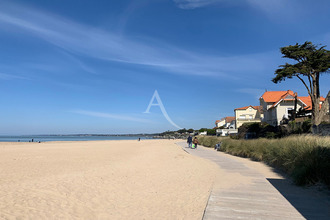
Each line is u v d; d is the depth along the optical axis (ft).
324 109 87.76
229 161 54.60
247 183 29.45
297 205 20.06
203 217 17.34
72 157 65.57
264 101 143.54
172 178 35.45
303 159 29.71
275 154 42.93
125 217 19.71
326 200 21.36
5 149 95.40
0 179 33.14
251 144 63.00
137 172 40.68
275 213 18.08
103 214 20.39
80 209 21.47
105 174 38.17
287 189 25.89
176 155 70.44
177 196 25.63
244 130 121.90
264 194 23.84
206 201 23.43
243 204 20.48
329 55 90.53
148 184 31.60
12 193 25.43
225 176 34.91
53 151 86.22
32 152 80.48
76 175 36.78
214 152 82.84
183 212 20.59
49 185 29.58
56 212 20.38
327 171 25.71
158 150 96.58
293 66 93.56
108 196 25.82
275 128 101.14
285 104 126.52
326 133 59.77
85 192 26.99
